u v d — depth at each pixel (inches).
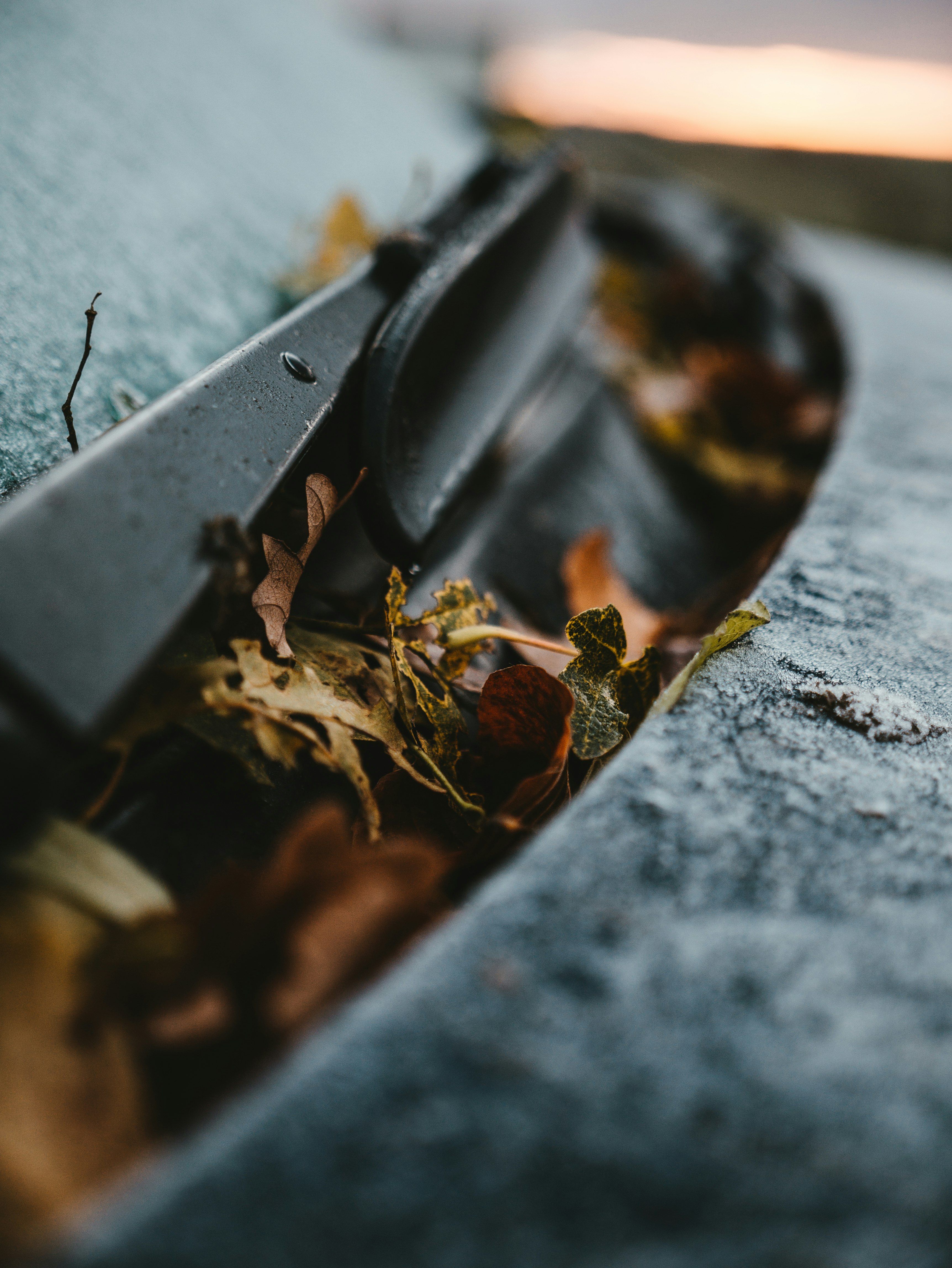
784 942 7.2
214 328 11.9
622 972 6.9
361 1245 5.9
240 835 8.0
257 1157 6.2
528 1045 6.6
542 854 7.3
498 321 12.5
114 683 7.0
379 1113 6.4
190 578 7.6
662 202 34.4
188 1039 6.6
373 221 18.4
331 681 8.5
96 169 12.6
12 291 10.2
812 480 16.2
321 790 8.5
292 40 27.3
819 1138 6.5
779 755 8.2
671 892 7.3
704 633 11.4
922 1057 6.8
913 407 15.8
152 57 17.4
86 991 6.6
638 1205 6.3
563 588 12.0
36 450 9.2
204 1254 5.7
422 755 8.5
